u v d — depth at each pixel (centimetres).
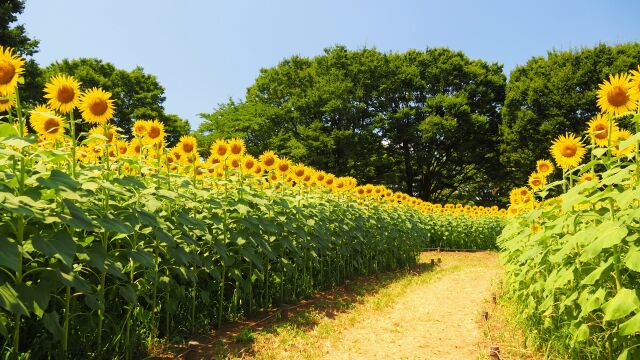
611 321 339
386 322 592
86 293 308
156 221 392
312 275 785
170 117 3334
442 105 3162
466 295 770
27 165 330
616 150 343
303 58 3716
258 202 574
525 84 2911
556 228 384
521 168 2897
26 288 283
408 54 3566
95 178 355
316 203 807
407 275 998
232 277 576
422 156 3238
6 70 295
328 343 498
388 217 1125
